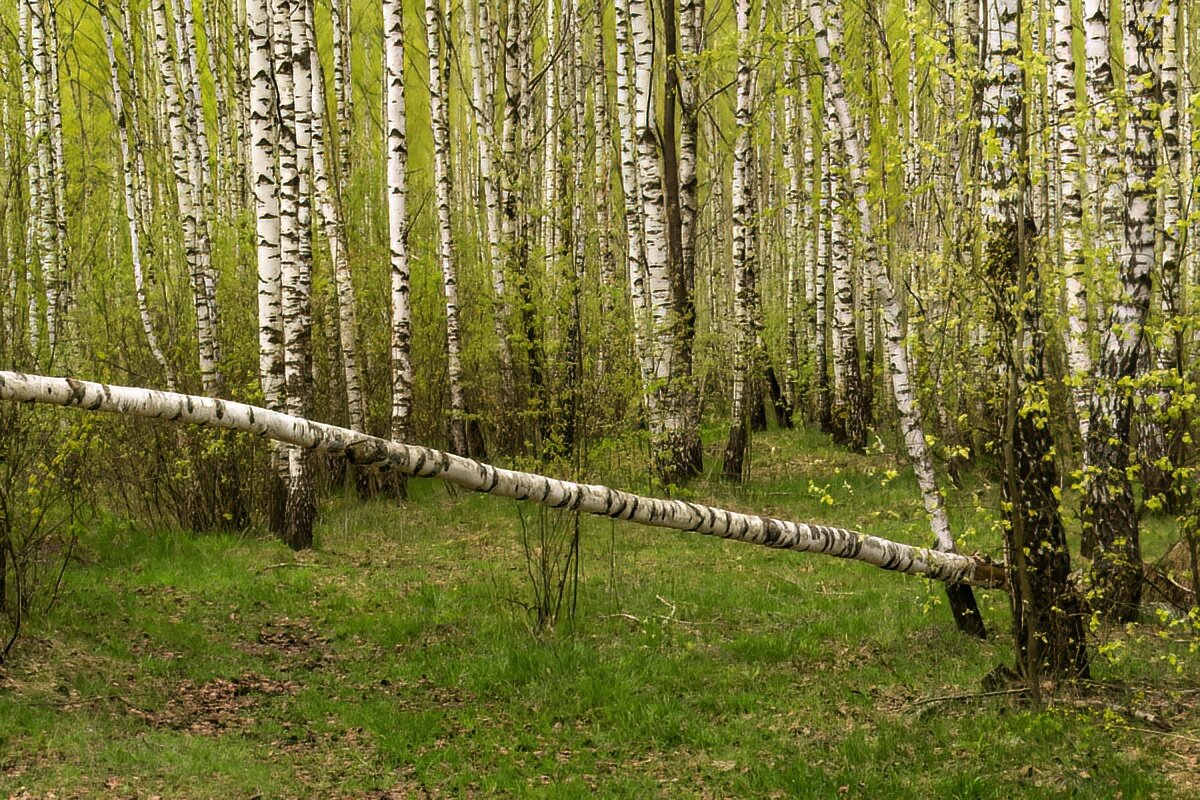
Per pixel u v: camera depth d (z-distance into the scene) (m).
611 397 13.19
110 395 4.94
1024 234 7.00
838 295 19.72
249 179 22.53
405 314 15.21
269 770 6.36
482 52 21.08
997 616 9.19
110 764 6.16
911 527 8.11
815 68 10.72
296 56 14.83
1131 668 7.72
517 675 8.06
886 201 8.92
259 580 10.62
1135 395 8.62
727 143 22.72
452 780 6.30
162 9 15.12
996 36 7.29
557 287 15.15
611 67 28.67
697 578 10.86
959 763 6.21
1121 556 7.16
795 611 9.63
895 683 7.70
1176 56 11.91
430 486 16.45
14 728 6.47
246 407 5.24
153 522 12.34
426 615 9.54
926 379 8.45
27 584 8.99
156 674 7.90
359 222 19.25
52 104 18.86
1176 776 5.88
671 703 7.39
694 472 16.52
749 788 6.05
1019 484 7.18
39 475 8.70
